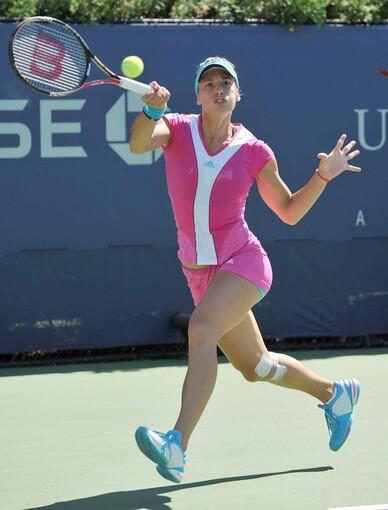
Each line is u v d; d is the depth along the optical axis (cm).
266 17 2145
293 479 1193
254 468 1248
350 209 2194
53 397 1750
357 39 2178
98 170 2084
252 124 2141
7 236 2052
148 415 1585
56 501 1125
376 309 2222
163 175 2109
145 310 2120
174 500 1118
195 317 1127
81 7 2072
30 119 2050
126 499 1127
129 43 2081
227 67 1155
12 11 2064
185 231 1189
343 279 2200
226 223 1169
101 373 1984
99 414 1597
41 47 1199
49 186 2064
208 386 1109
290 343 2239
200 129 1173
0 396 1770
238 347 1218
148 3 2134
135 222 2105
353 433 1423
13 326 2064
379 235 2209
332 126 2177
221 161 1157
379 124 2198
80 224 2081
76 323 2091
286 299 2175
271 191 1190
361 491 1138
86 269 2091
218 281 1149
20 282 2061
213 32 2116
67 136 2067
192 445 1367
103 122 2080
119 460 1305
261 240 2153
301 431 1441
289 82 2152
